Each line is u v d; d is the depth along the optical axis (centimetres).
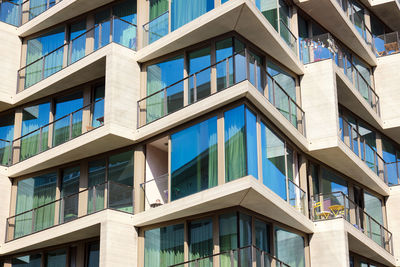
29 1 2942
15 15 2914
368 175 2756
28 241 2461
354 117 2977
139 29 2542
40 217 2508
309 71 2594
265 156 2202
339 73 2633
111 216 2238
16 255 2575
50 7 2778
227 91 2170
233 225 2108
